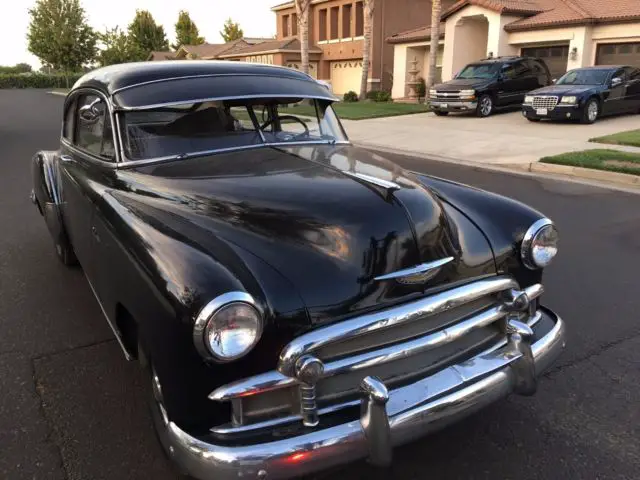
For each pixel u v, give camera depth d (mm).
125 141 3357
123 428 3004
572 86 16266
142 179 3117
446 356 2641
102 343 3896
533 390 2688
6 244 5984
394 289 2459
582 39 21125
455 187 3354
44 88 56188
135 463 2748
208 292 2092
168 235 2457
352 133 16297
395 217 2592
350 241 2475
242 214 2625
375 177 2900
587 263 5449
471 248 2822
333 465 2209
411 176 3135
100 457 2789
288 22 41344
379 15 32062
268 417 2246
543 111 15969
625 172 9625
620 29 20359
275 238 2484
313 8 37156
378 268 2451
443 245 2656
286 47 36094
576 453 2861
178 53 49188
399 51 29422
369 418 2203
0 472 2678
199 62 3955
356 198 2674
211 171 3123
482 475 2717
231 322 2082
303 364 2184
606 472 2729
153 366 2451
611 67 16672
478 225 2955
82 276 5070
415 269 2494
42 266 5324
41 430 2982
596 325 4180
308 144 3814
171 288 2180
